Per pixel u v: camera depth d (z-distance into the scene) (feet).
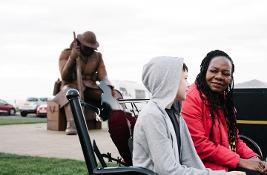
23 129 45.32
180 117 9.61
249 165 11.10
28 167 20.58
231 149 12.19
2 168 20.25
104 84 10.50
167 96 8.96
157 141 8.52
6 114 136.46
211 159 11.35
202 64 12.22
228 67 12.02
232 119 12.34
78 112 8.14
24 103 124.77
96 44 39.78
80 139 8.11
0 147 29.48
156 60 9.12
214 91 11.97
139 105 11.84
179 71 9.01
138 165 8.77
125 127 9.95
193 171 8.48
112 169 7.86
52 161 22.53
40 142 32.65
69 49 41.22
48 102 43.80
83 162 22.21
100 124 44.62
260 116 17.88
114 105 10.26
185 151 9.44
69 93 8.21
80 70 38.83
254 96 17.94
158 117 8.67
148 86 9.24
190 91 12.06
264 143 17.81
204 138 11.36
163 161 8.44
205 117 11.73
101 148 28.43
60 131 42.65
